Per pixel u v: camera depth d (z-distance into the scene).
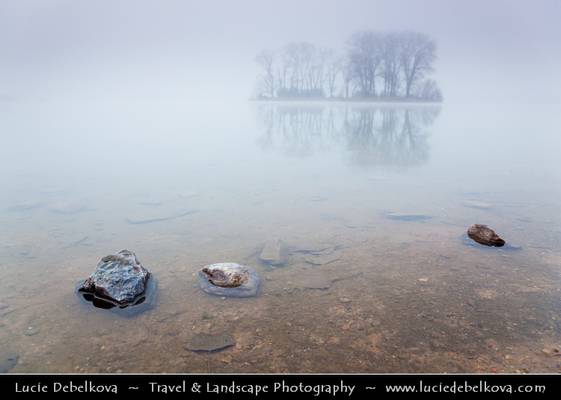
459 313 5.16
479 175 13.81
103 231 8.54
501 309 5.23
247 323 5.01
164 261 6.94
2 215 9.69
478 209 9.73
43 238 8.09
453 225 8.59
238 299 5.59
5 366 4.21
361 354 4.41
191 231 8.48
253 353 4.43
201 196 11.38
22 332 4.82
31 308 5.37
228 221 9.12
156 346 4.56
